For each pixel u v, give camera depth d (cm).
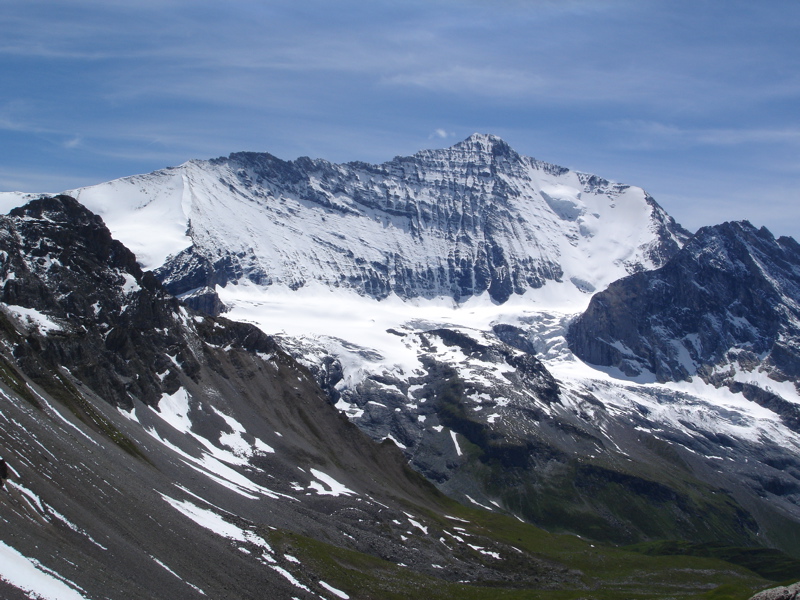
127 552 14338
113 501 15838
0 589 10950
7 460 14025
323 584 18675
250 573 16800
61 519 13788
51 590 11650
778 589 12350
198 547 16500
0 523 12262
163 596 13725
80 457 16612
